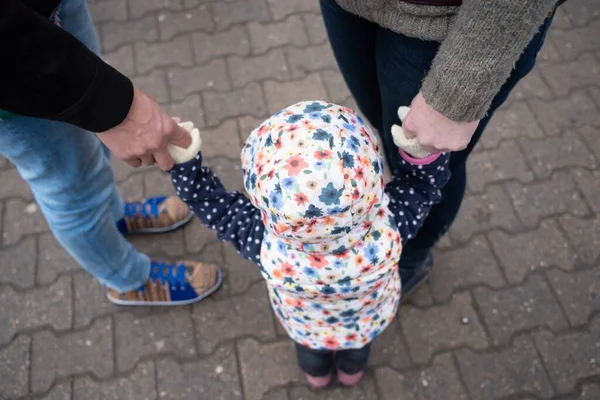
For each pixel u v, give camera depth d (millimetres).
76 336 2201
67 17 1574
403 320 2211
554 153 2584
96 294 2287
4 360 2152
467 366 2113
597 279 2268
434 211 1753
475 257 2338
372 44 1531
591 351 2121
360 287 1285
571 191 2480
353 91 1763
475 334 2176
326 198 1116
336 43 1594
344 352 1828
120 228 2383
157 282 2203
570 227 2391
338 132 1169
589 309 2207
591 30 2977
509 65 1001
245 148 1288
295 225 1147
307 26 3027
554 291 2250
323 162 1124
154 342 2188
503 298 2242
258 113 2750
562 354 2119
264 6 3109
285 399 2072
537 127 2664
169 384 2107
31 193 2531
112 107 1088
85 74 1023
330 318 1456
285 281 1289
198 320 2229
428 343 2164
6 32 902
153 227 2406
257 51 2949
